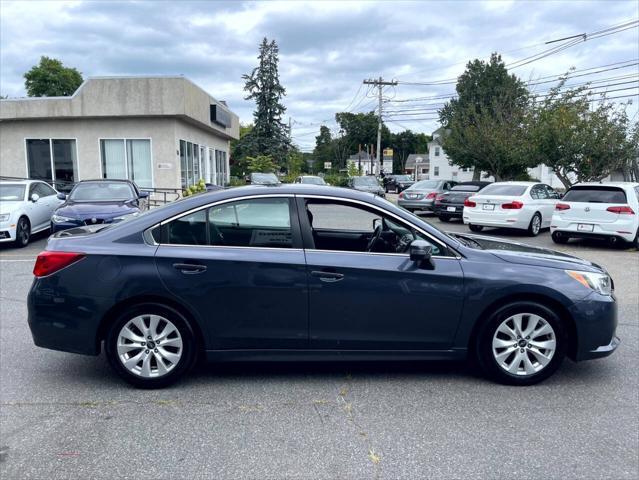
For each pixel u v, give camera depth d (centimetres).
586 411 379
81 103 1881
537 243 1311
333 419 366
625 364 474
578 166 1917
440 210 1844
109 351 412
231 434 345
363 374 450
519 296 421
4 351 505
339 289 409
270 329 414
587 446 330
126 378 415
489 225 1464
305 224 421
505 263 422
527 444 332
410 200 2044
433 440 337
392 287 411
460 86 4694
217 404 390
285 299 410
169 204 434
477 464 310
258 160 4231
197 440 337
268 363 474
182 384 428
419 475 298
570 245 1266
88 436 342
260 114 4847
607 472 301
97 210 1113
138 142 1978
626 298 725
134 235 416
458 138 2898
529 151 2138
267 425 358
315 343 418
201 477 297
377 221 452
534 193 1507
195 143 2352
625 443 334
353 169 4556
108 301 404
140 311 409
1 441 336
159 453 322
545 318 418
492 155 2619
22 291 756
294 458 316
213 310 409
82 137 1961
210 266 406
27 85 5228
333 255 415
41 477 296
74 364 473
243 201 421
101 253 408
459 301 414
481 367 428
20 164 1962
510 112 2745
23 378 441
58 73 5238
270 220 421
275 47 4831
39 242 1296
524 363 422
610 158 1884
